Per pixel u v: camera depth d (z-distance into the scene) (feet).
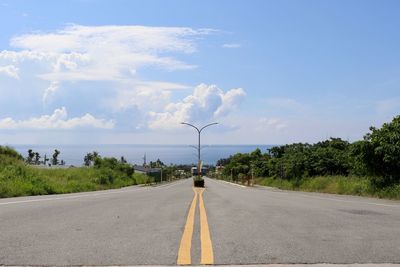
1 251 21.33
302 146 219.61
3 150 124.57
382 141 78.38
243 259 19.95
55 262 19.33
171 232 27.02
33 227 28.50
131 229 28.07
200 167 218.79
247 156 459.73
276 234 26.40
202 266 18.84
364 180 93.76
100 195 72.49
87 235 25.72
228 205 47.55
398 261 19.65
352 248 22.29
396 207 46.60
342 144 195.72
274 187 196.85
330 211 40.14
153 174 371.35
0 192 68.13
